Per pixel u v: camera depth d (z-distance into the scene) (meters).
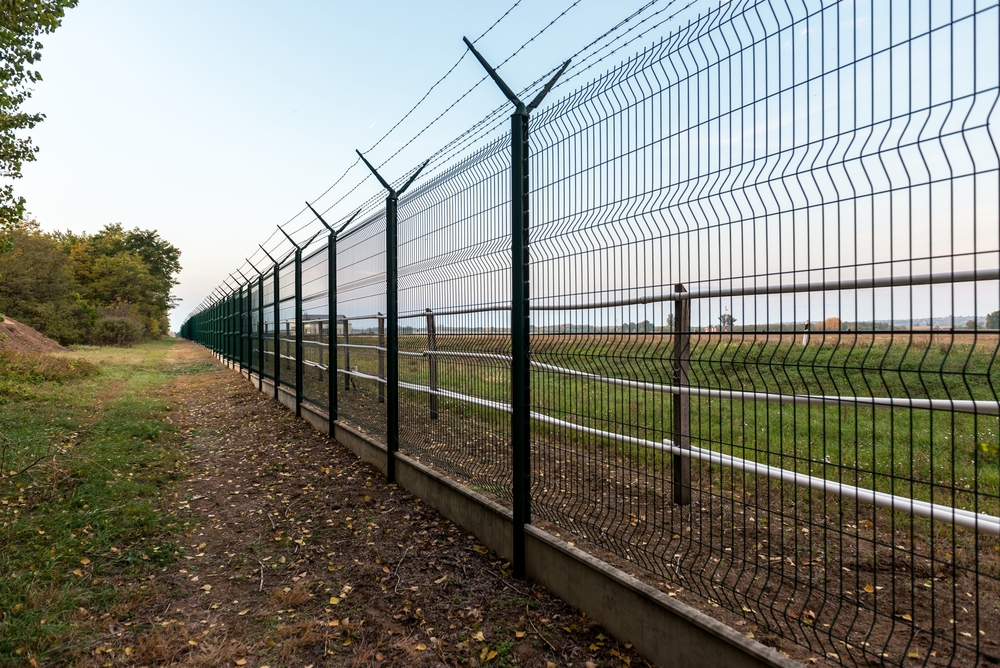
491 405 3.62
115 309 45.25
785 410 4.99
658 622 2.35
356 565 3.53
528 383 3.23
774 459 4.19
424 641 2.70
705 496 4.00
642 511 3.70
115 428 7.28
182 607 3.13
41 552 3.61
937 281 1.65
